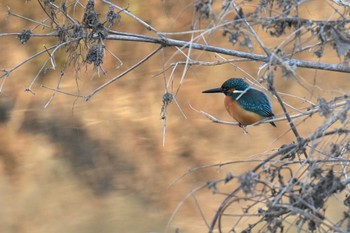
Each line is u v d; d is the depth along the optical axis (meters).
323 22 5.77
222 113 15.22
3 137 15.36
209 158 14.42
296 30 5.66
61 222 13.43
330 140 5.78
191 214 12.83
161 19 14.85
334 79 14.09
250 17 5.79
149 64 16.05
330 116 5.63
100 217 13.27
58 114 15.56
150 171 14.57
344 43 5.76
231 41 5.68
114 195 13.95
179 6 14.70
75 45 6.95
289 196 5.59
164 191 13.96
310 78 14.20
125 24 15.38
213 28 5.52
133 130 15.27
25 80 16.03
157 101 15.61
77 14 10.05
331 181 5.61
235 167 13.96
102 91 15.78
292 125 5.97
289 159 6.82
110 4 6.83
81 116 15.58
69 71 15.95
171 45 6.75
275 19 5.77
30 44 16.11
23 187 14.25
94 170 14.66
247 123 7.50
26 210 13.72
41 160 14.90
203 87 15.37
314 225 5.66
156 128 15.23
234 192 5.35
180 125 15.20
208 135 14.84
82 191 14.20
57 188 14.30
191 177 14.16
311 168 5.63
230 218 11.67
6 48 16.12
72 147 15.20
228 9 5.71
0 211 13.74
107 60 16.06
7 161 14.93
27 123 15.62
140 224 13.16
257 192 6.05
